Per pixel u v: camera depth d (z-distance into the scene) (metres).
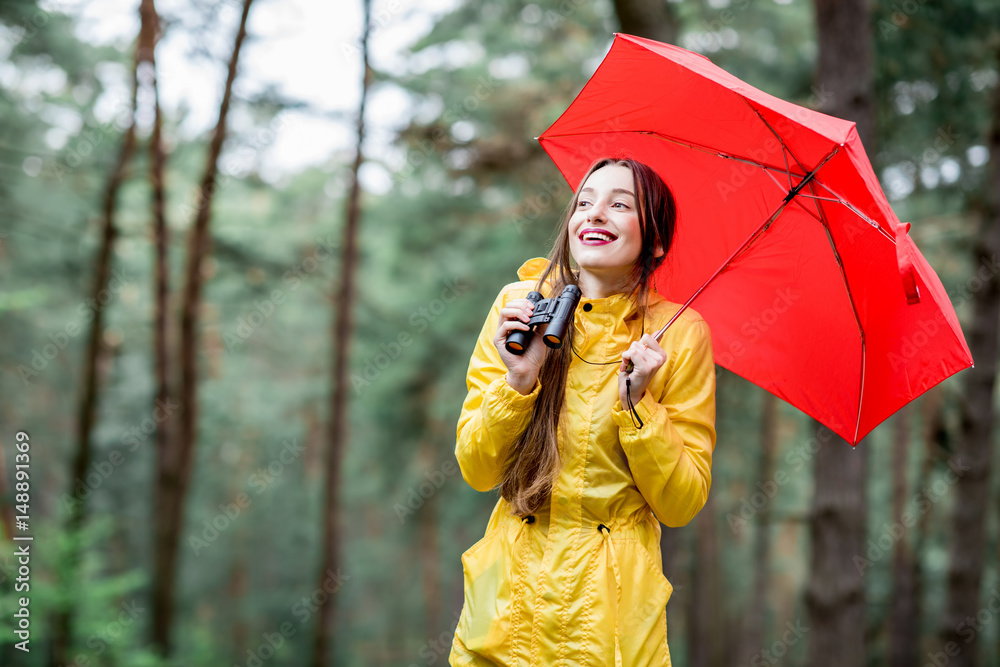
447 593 25.52
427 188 13.70
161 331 13.06
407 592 27.22
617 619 1.77
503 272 13.69
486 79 10.98
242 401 24.95
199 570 26.36
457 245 14.60
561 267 2.08
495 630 1.83
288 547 27.70
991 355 8.86
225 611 26.02
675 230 2.22
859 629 6.62
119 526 21.92
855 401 2.23
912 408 13.93
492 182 10.46
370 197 15.45
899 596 13.98
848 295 2.18
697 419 1.92
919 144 8.40
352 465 22.50
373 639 26.17
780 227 2.24
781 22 10.23
